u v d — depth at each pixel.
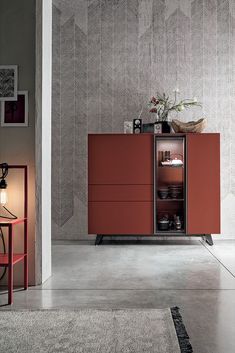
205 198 5.25
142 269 3.90
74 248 5.10
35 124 3.28
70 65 5.81
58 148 5.80
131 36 5.80
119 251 4.89
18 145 3.29
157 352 2.03
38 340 2.18
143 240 5.70
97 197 5.27
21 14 3.29
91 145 5.28
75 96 5.81
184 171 5.27
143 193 5.25
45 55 3.44
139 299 2.92
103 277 3.58
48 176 3.57
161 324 2.40
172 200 5.30
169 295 3.02
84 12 5.81
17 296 2.99
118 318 2.51
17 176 3.28
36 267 3.30
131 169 5.25
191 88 5.78
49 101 3.59
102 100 5.80
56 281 3.43
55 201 5.78
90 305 2.77
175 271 3.81
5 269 3.29
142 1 5.80
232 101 5.76
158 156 5.62
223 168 5.75
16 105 3.29
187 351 2.04
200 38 5.78
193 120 5.78
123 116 5.80
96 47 5.81
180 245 5.31
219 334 2.28
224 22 5.78
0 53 3.31
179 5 5.79
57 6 5.82
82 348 2.08
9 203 3.28
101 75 5.80
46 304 2.80
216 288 3.21
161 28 5.79
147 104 5.79
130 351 2.04
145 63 5.80
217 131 5.76
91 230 5.29
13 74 3.29
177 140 5.52
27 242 3.24
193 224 5.25
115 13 5.81
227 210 5.74
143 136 5.25
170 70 5.78
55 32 5.81
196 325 2.42
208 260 4.32
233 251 4.87
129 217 5.27
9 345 2.12
